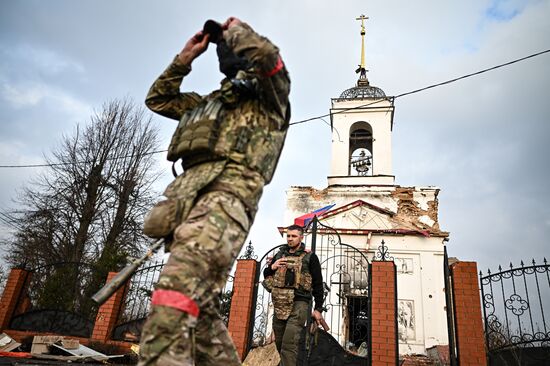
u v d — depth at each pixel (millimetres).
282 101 1740
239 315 7570
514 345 6645
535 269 7254
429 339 13930
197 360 1569
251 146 1614
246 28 1682
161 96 2029
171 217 1431
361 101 20703
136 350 7227
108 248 13703
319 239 16188
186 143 1580
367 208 17125
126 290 8938
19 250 17094
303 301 4582
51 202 17875
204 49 2020
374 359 6617
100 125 19656
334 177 19031
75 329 8781
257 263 8125
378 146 19703
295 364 4363
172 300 1258
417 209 17203
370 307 7074
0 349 6574
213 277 1368
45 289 12648
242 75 1764
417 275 15234
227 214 1421
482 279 7543
